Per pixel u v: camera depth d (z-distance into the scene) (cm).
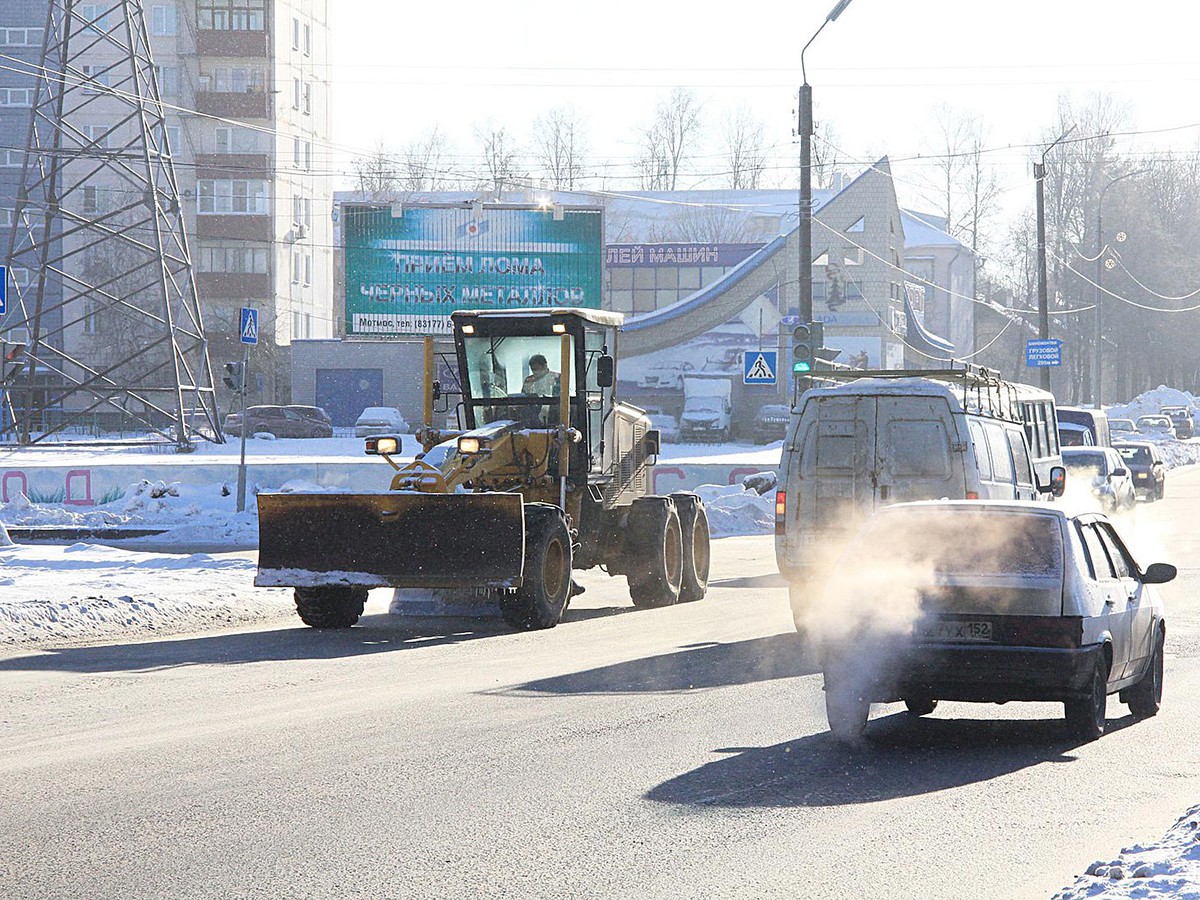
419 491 2048
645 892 804
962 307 13975
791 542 2105
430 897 792
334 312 12838
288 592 2509
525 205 8106
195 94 10850
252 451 7056
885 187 9925
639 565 2417
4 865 855
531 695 1509
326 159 12156
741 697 1501
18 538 3712
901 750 1235
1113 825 967
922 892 808
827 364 3816
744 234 12475
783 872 846
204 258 10800
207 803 1016
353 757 1180
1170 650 1914
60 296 10894
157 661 1756
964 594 1246
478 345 2405
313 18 11862
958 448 2061
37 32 11212
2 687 1548
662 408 10100
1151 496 5453
